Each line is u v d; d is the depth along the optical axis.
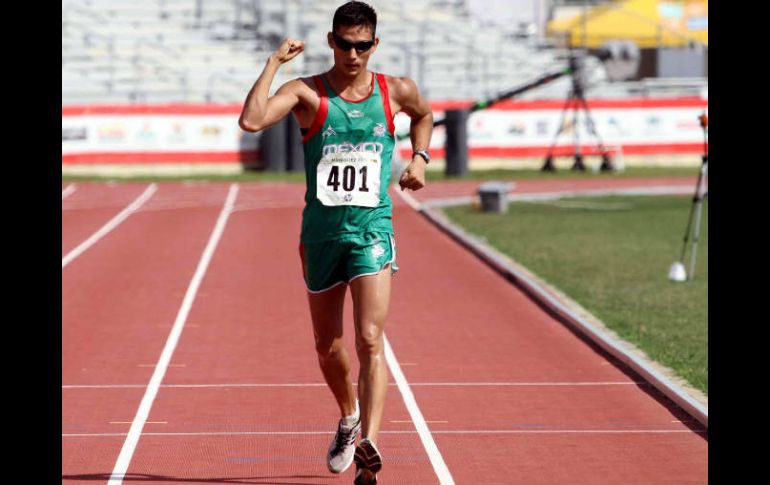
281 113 20.23
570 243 61.56
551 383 31.94
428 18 135.00
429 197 88.06
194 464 23.81
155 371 33.69
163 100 114.81
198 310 44.03
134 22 123.12
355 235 20.69
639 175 105.19
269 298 46.75
